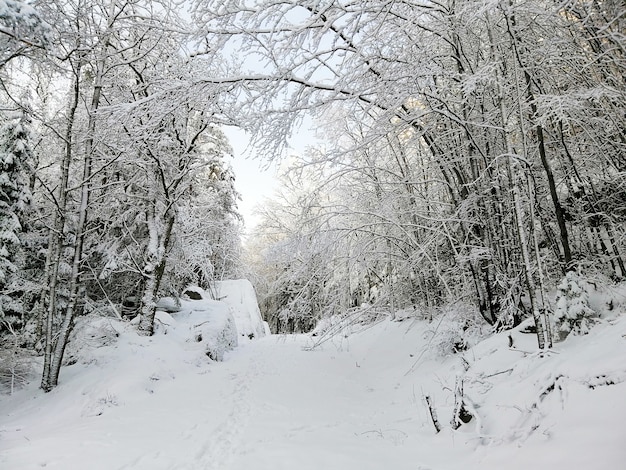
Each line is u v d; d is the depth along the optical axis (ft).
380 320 45.85
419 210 32.60
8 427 21.67
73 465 14.42
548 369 14.84
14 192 35.99
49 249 33.96
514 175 20.12
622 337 13.74
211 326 46.98
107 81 33.55
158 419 21.76
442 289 35.17
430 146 27.22
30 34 17.12
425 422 18.42
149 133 24.67
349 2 19.53
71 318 28.96
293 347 51.96
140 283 47.16
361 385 30.22
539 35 22.65
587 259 22.94
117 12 32.32
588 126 21.38
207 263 55.52
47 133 35.70
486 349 22.54
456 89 23.25
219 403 25.55
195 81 21.58
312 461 14.84
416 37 23.77
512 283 23.20
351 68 20.89
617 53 17.62
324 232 33.17
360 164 35.68
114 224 40.86
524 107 20.62
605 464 9.37
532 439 12.21
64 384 28.04
